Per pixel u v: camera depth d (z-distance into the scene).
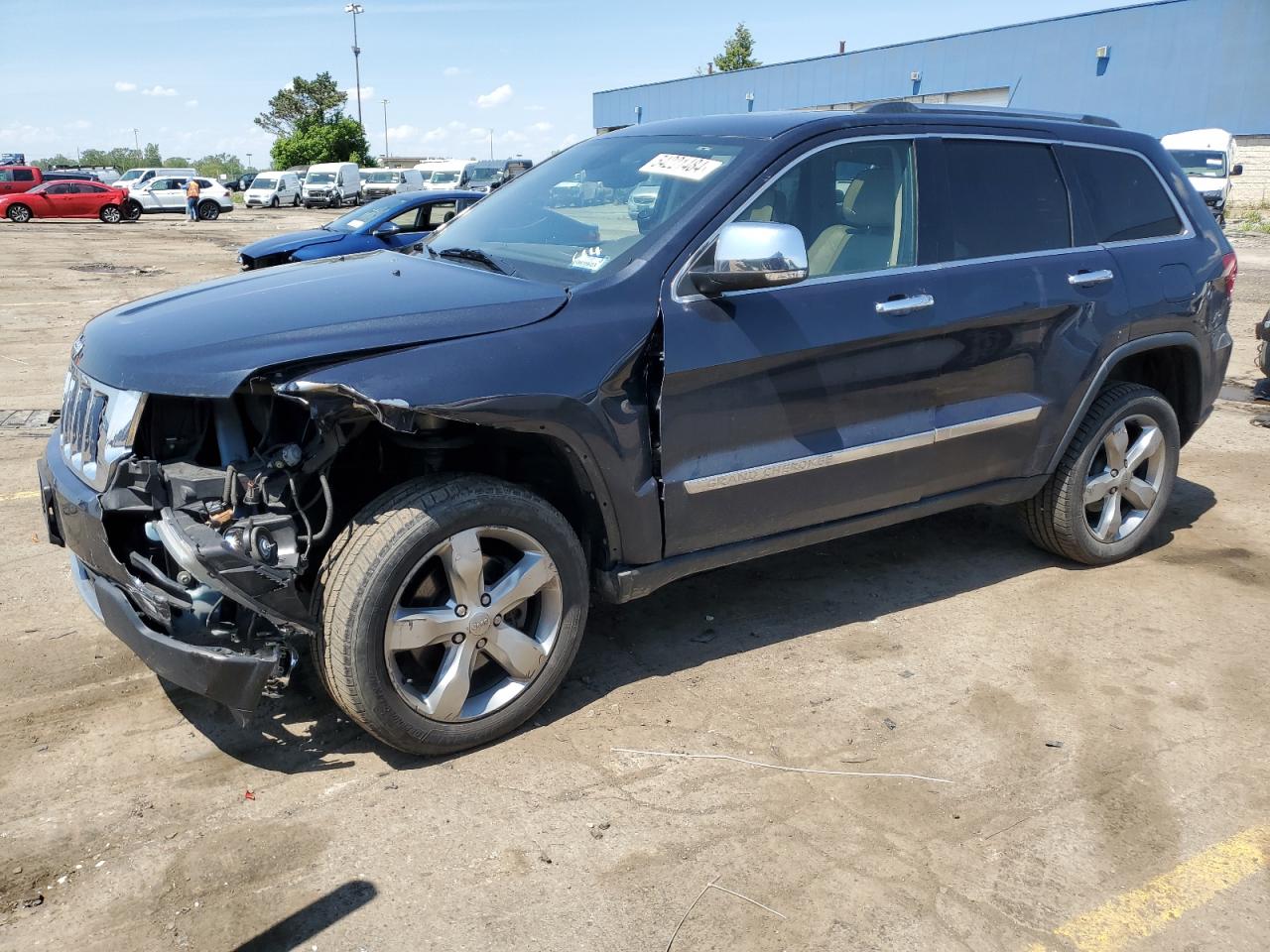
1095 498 4.64
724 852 2.79
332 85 72.31
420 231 13.65
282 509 2.96
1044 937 2.52
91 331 3.35
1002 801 3.04
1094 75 34.59
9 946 2.41
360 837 2.82
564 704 3.53
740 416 3.47
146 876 2.65
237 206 49.91
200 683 2.80
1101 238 4.46
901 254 3.86
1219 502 5.81
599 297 3.23
